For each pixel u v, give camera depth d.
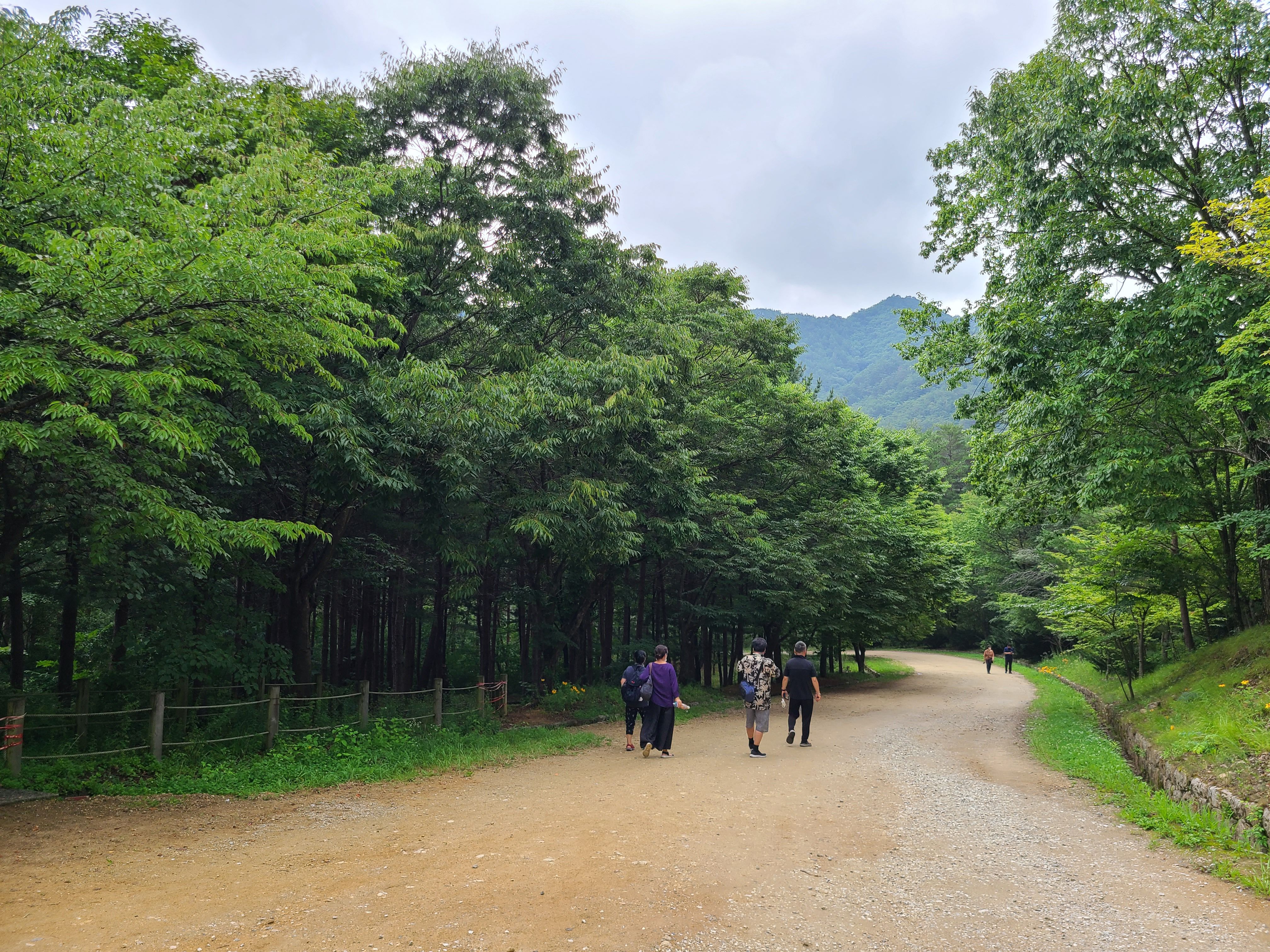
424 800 7.84
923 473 35.41
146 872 5.17
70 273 6.24
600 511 13.15
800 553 23.45
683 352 16.73
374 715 12.91
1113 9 13.01
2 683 14.05
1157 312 11.37
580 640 22.08
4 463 8.16
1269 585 13.59
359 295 11.28
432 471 12.02
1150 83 11.84
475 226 14.20
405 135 14.54
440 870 5.27
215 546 7.80
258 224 8.08
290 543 13.89
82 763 8.69
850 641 34.56
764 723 10.92
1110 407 12.66
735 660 32.06
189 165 8.81
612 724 15.48
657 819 6.85
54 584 11.31
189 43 11.69
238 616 12.50
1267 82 11.95
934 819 7.22
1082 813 7.62
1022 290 13.60
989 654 34.50
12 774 7.82
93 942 3.92
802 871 5.41
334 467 10.40
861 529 24.88
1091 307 13.10
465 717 13.42
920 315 17.27
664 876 5.18
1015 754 11.96
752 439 23.62
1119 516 16.22
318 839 6.15
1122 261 13.20
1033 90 13.81
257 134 10.05
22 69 6.87
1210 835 6.30
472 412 11.05
